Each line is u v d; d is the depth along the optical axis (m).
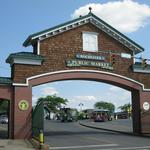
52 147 26.53
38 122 31.19
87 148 25.78
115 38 37.84
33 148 25.62
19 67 33.03
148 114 38.81
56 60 35.00
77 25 36.28
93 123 64.50
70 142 29.89
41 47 34.62
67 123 67.50
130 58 38.41
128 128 47.72
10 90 32.56
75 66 35.69
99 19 36.91
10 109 32.34
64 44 35.59
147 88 39.00
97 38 37.19
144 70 38.94
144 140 31.62
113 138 33.50
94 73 36.47
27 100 32.75
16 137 31.81
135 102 39.25
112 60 37.28
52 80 34.50
